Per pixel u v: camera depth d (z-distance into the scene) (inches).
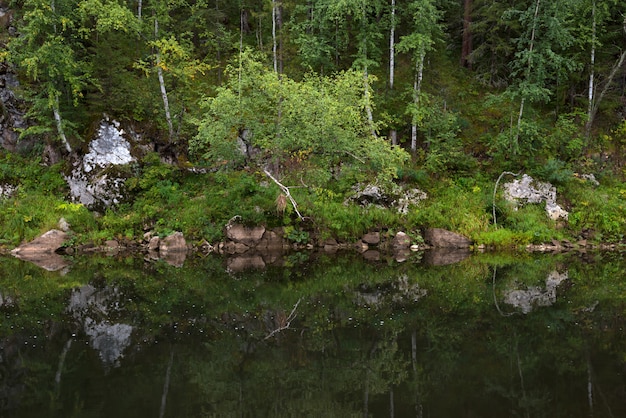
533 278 573.0
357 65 826.8
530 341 350.0
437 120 840.9
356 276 588.7
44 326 392.2
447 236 766.5
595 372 292.4
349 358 321.4
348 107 642.8
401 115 871.1
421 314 426.3
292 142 667.4
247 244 752.3
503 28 948.0
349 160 794.2
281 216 765.9
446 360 315.6
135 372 296.7
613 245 762.8
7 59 732.7
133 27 745.6
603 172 854.5
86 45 855.7
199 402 254.7
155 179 785.6
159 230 739.4
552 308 441.7
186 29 981.8
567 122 844.6
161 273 597.3
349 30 961.5
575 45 907.4
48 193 770.8
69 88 785.6
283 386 277.1
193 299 479.8
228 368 304.5
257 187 772.0
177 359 320.2
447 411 242.2
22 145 835.4
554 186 814.5
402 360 317.1
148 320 409.4
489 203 790.5
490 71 987.9
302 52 890.7
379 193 799.1
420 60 842.8
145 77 856.9
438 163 823.1
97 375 291.0
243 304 461.7
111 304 459.8
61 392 265.9
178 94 847.1
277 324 398.3
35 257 683.4
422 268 632.4
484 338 359.3
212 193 781.9
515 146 815.1
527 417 232.1
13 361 314.3
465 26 995.9
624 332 370.6
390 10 886.4
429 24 826.8
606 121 927.0
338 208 781.3
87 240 724.0
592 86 910.4
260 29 1021.8
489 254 727.7
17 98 827.4
